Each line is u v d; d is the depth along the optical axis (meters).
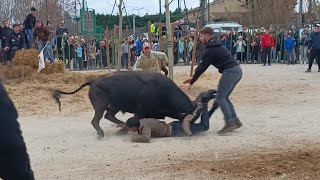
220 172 7.34
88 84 10.61
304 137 9.57
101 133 10.16
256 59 33.94
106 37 30.53
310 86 18.36
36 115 13.12
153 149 8.99
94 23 40.97
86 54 32.81
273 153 8.33
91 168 7.87
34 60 18.88
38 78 17.75
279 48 33.56
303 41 31.70
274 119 11.77
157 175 7.36
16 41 21.38
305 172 7.18
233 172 7.31
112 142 9.77
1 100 4.35
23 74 17.83
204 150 8.77
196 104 10.24
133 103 10.17
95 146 9.45
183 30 34.88
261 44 31.91
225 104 10.23
